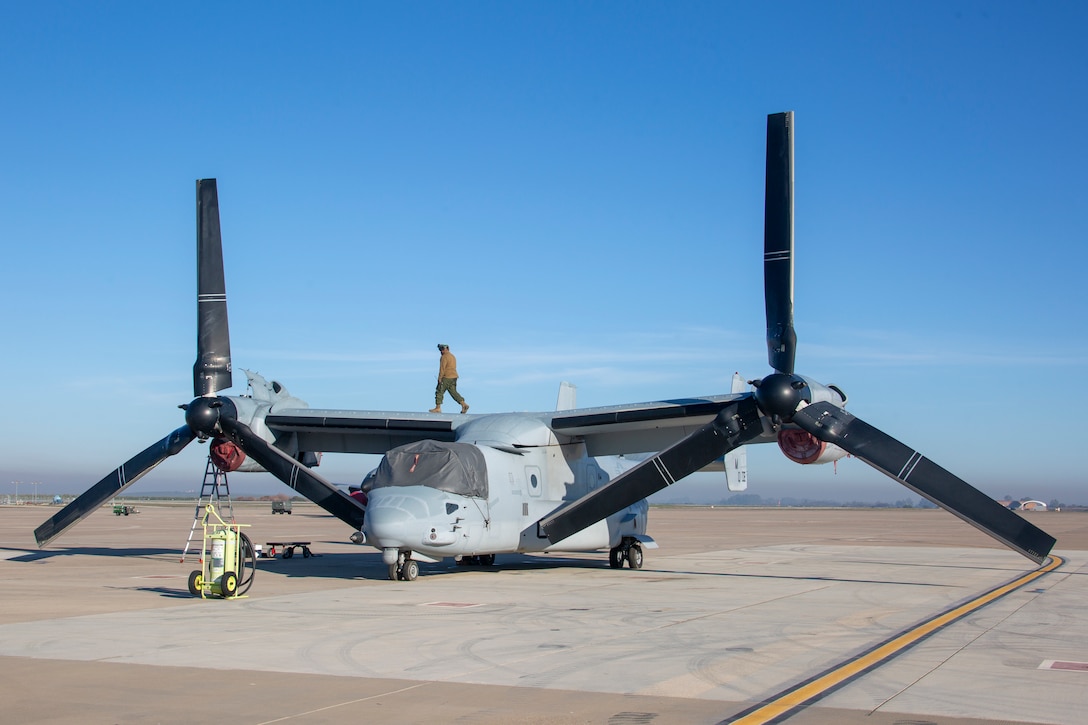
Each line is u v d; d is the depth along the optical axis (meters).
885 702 7.96
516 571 21.27
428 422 21.52
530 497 19.98
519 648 10.44
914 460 16.92
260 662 9.55
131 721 7.25
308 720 7.30
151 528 44.25
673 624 12.39
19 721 7.23
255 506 119.00
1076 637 11.45
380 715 7.46
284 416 21.33
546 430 20.59
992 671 9.27
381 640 10.90
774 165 17.50
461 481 18.25
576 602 14.81
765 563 24.27
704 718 7.43
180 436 20.62
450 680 8.75
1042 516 99.81
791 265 17.36
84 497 21.45
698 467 18.39
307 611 13.45
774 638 11.26
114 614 13.02
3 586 16.86
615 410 19.81
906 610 14.10
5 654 9.94
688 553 28.58
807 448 18.28
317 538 35.88
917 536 41.16
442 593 16.00
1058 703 7.94
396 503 17.56
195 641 10.76
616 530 21.59
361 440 23.44
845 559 25.80
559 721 7.33
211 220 20.33
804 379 17.80
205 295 20.34
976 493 16.56
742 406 18.08
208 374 20.28
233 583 14.88
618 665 9.50
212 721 7.27
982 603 15.09
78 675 8.88
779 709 7.71
